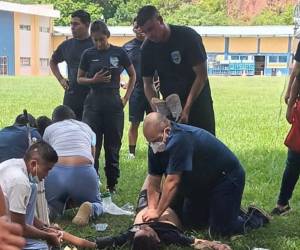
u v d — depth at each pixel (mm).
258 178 7375
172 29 5422
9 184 3908
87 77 6402
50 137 5523
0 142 5176
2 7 56875
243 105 20172
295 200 6277
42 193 4516
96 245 4613
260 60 57531
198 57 5367
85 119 6332
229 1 74938
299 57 5367
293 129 5477
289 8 71750
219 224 4867
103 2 71938
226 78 45844
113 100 6297
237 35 57438
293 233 5105
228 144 10453
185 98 5527
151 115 4652
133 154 8609
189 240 4586
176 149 4539
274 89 29859
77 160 5414
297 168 5543
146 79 5660
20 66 59719
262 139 11180
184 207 5047
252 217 5172
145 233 4367
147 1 71500
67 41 6887
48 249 4273
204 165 4734
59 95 24094
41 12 60688
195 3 74250
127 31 54656
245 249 4684
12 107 18453
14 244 1771
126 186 6816
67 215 5559
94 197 5516
